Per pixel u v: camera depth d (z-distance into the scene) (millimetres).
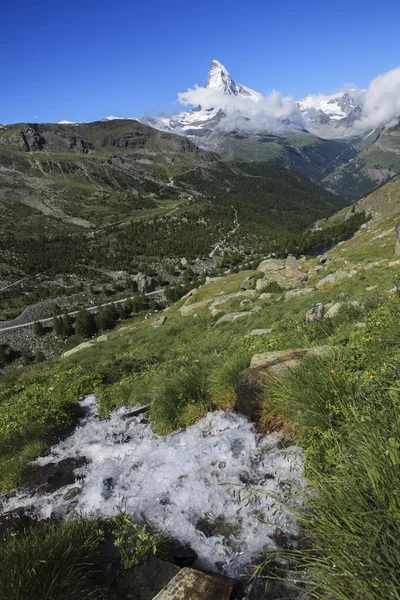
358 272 28438
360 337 5633
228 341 17312
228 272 160875
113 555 3826
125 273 181000
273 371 5707
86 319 115125
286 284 39438
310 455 4031
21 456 7824
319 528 2887
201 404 6855
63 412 10195
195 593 3010
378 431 3172
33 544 3713
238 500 4148
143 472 5555
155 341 32781
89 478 5973
